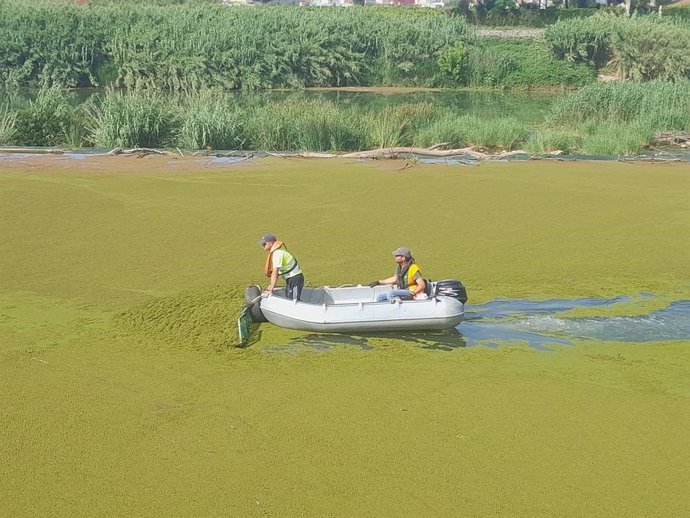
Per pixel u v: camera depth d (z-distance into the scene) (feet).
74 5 193.47
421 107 110.11
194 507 25.68
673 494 26.55
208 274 48.39
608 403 32.94
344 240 55.01
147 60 177.78
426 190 69.67
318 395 33.40
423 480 27.22
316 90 182.91
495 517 25.21
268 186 71.31
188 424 31.01
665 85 120.06
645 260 50.88
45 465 28.12
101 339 39.06
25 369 35.70
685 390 34.14
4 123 98.84
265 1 379.14
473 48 194.39
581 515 25.35
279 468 27.94
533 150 97.40
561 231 57.36
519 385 34.47
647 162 87.10
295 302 39.40
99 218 60.29
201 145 95.91
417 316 38.65
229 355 37.32
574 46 193.26
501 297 44.37
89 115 103.91
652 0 251.80
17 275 48.06
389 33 194.49
